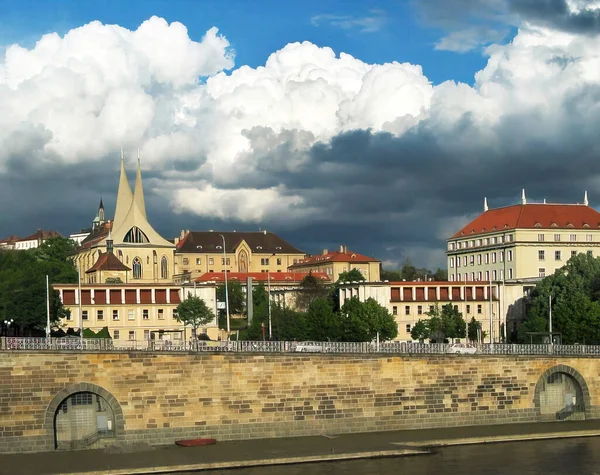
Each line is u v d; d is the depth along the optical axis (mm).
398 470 123375
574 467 125062
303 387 141250
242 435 138250
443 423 148000
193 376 136750
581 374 155250
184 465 122500
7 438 129375
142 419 134500
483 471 123000
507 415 151500
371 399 144375
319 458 128000
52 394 131250
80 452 130500
